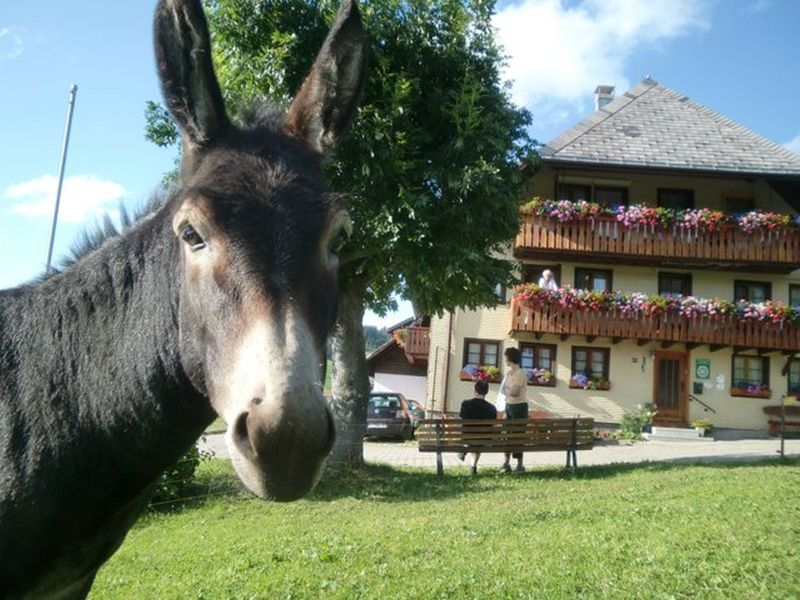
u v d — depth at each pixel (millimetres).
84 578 2701
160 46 2436
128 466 2566
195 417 2584
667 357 25016
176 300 2473
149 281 2586
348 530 7797
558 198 26172
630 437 23172
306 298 2160
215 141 2516
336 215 2406
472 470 12992
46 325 2717
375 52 10914
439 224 11109
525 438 12805
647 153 25438
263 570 5977
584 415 24719
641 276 25781
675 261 24766
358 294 13008
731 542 5883
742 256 24219
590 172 26172
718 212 24438
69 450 2500
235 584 5551
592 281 25859
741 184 26375
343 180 10586
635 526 6945
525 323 23953
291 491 1911
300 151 2564
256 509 9914
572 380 24812
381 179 10391
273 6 10766
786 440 22969
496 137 11297
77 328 2664
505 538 6793
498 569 5594
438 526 7602
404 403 25031
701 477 10773
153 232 2682
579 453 17688
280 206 2250
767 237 24250
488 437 12703
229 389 2057
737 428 24594
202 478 11734
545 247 24203
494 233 12141
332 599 5039
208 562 6422
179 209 2289
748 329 24000
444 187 11016
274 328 2039
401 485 11562
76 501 2500
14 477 2445
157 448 2572
